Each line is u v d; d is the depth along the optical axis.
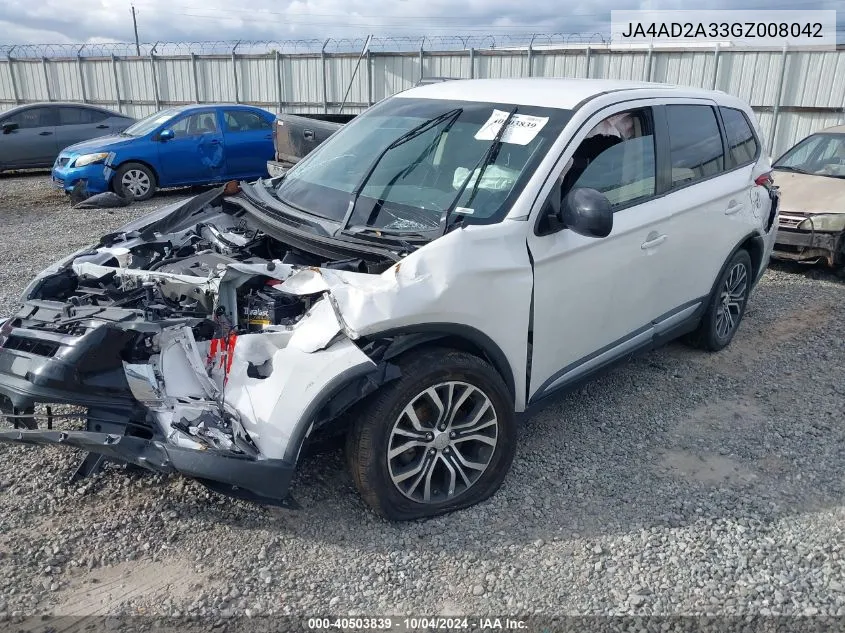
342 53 18.62
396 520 3.29
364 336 2.97
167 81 21.67
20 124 14.78
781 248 7.65
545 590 2.94
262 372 3.06
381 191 3.85
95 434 2.79
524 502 3.52
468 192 3.64
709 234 4.79
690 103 4.77
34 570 2.95
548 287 3.56
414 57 17.69
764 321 6.30
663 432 4.27
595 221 3.34
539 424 4.33
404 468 3.26
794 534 3.32
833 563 3.12
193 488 3.52
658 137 4.35
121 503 3.40
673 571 3.06
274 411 2.91
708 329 5.29
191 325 3.11
